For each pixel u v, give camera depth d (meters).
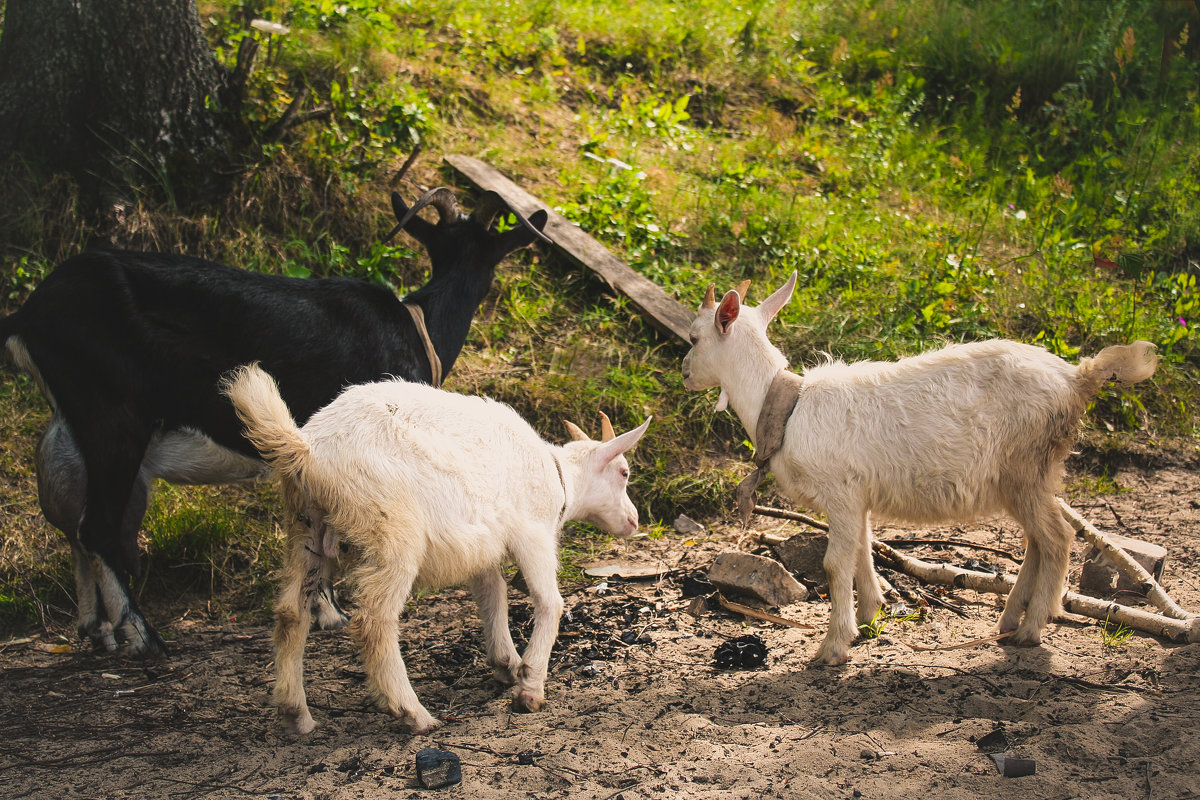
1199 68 10.58
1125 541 4.79
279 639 3.57
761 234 8.05
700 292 7.49
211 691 4.13
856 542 4.04
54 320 4.38
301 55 8.26
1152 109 10.02
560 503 4.12
